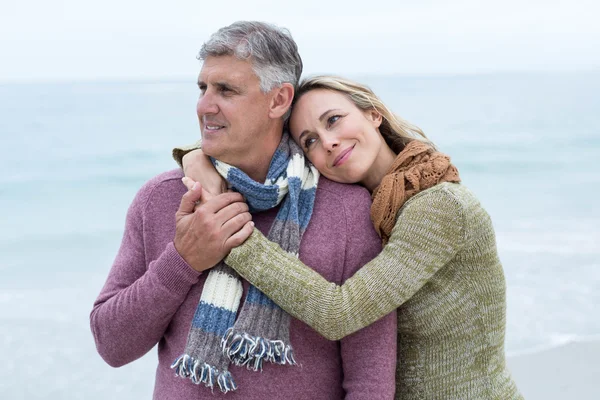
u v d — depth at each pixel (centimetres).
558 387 532
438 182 209
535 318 723
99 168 1694
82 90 3522
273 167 208
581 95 3098
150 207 215
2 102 2811
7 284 926
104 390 594
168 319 203
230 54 198
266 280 191
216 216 194
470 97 3147
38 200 1416
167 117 2469
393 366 205
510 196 1430
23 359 659
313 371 204
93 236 1180
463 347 213
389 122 228
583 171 1645
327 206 211
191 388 201
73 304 840
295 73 210
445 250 197
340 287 194
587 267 916
